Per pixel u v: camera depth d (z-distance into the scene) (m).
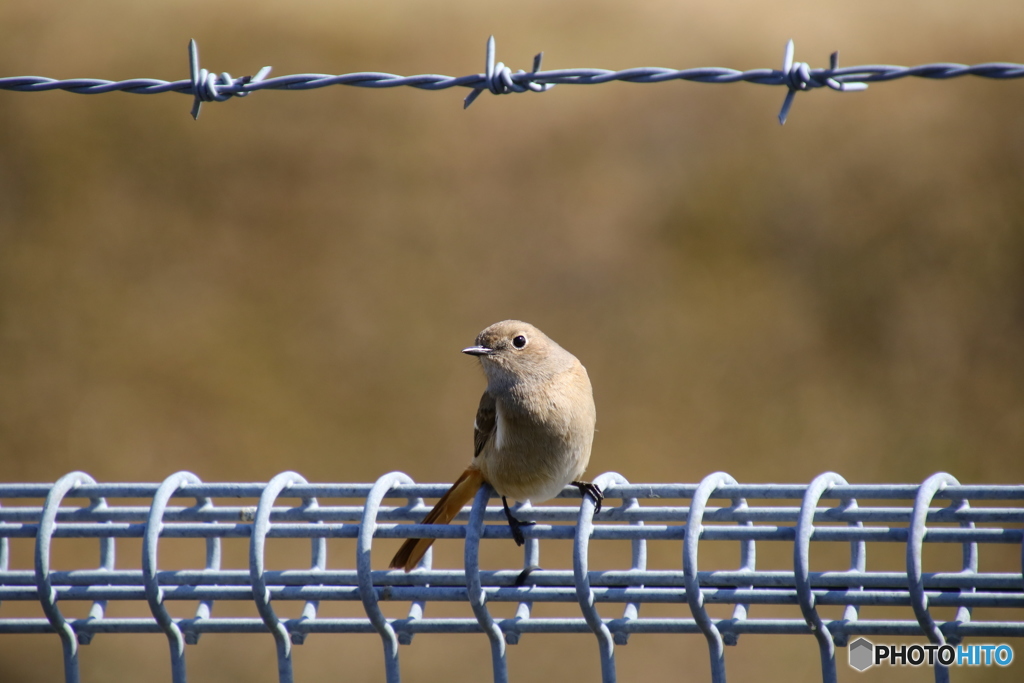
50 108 19.36
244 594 3.75
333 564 12.95
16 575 3.86
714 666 3.54
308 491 3.85
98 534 3.84
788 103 4.54
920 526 3.32
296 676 11.31
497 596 3.67
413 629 3.70
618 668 11.11
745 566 3.59
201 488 3.85
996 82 18.72
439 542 12.84
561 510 3.90
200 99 5.04
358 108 19.56
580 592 3.57
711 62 19.70
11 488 3.88
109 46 20.33
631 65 19.83
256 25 21.03
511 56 20.12
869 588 3.52
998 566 11.41
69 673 3.84
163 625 3.77
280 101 19.58
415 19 21.45
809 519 3.43
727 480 3.70
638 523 3.84
